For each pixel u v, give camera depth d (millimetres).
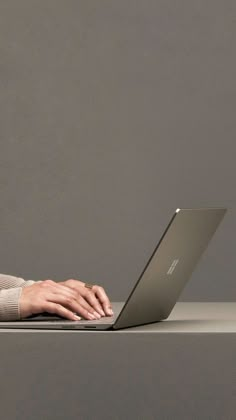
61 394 1812
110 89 4625
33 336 1813
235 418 1810
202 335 1815
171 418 1814
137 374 1814
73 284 2342
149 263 1892
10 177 4629
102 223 4621
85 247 4637
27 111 4637
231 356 1814
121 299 4629
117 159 4621
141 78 4621
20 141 4637
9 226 4641
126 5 4633
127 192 4617
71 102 4633
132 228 4621
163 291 2109
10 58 4648
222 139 4629
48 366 1812
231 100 4629
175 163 4621
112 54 4629
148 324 2102
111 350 1813
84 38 4629
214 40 4629
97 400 1814
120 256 4625
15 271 4648
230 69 4629
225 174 4625
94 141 4617
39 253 4637
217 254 4617
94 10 4633
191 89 4629
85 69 4629
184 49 4629
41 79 4637
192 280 4621
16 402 1812
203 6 4629
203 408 1814
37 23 4645
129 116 4621
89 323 1926
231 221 4621
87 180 4621
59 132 4633
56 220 4633
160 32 4629
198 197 4625
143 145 4617
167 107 4621
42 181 4633
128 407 1815
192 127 4625
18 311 2107
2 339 1813
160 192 4625
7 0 4652
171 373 1814
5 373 1812
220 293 4617
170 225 1910
